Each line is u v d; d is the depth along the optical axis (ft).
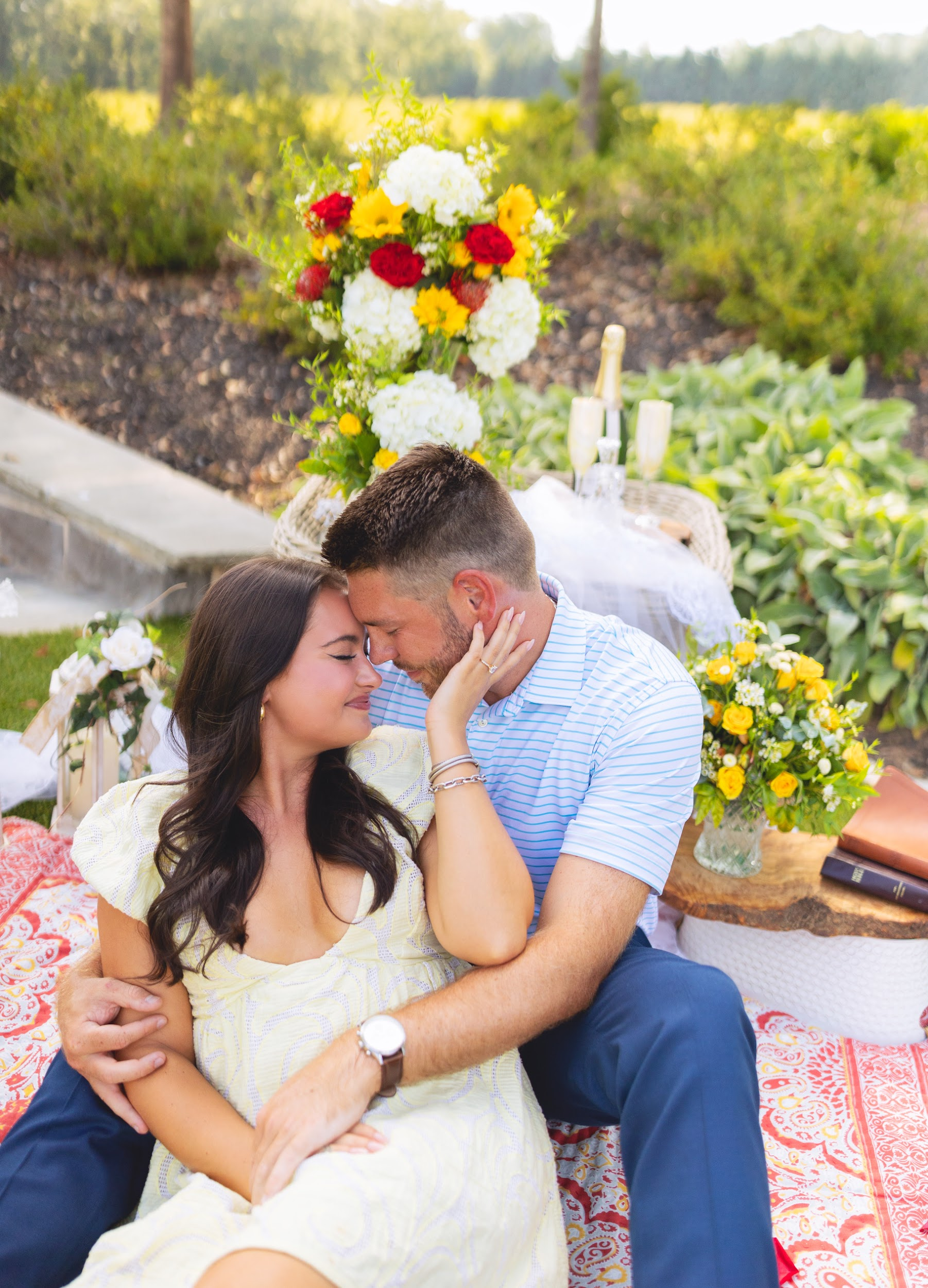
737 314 24.56
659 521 12.59
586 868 6.03
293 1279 4.31
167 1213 4.92
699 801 8.19
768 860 8.75
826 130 29.71
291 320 22.72
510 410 17.33
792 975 8.72
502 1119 5.46
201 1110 5.26
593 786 6.37
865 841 8.36
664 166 27.50
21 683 13.58
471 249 9.37
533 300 10.00
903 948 8.25
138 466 19.49
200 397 22.45
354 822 5.74
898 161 28.32
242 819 5.58
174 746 6.09
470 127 29.63
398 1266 4.58
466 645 6.26
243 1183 5.08
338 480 10.29
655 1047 5.41
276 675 5.49
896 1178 7.16
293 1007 5.42
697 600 10.39
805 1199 6.96
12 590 8.94
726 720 8.01
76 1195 5.37
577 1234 6.63
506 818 6.69
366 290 9.46
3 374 22.79
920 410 23.49
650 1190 5.19
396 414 9.32
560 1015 5.60
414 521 5.99
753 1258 4.95
